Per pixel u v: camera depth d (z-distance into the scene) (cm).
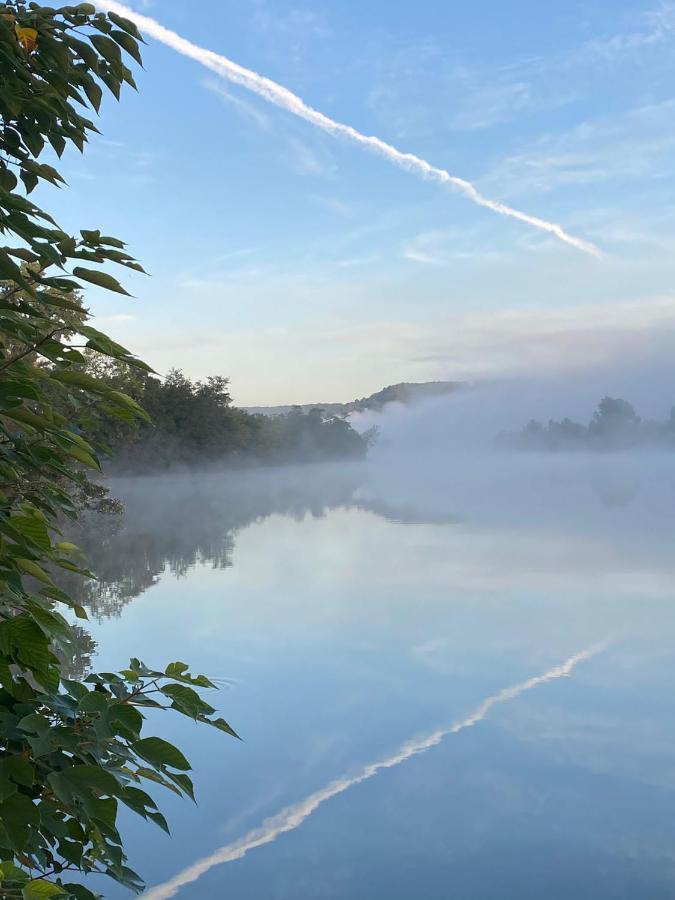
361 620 1750
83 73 219
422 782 912
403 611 1862
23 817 151
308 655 1438
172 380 9462
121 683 200
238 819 812
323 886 684
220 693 1216
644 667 1391
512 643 1567
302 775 927
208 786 894
